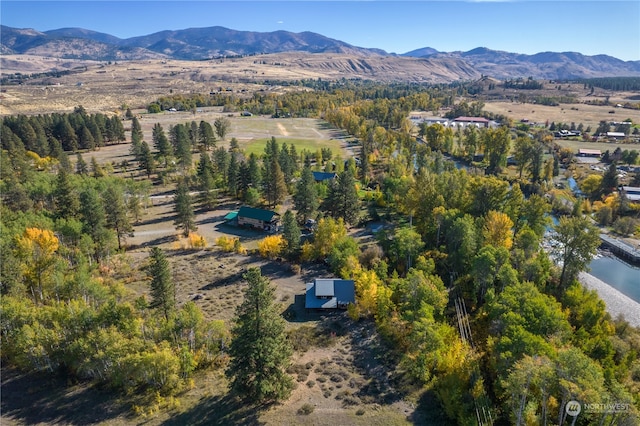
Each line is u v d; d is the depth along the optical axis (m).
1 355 51.31
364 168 140.62
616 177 123.69
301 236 92.31
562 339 51.03
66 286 61.03
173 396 45.16
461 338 57.38
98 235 77.94
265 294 41.59
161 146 157.38
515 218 87.25
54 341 48.78
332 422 42.09
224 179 128.75
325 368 50.72
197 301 65.12
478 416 41.31
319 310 63.78
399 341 55.53
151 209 113.31
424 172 98.62
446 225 82.31
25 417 42.59
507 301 55.00
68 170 133.62
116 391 46.19
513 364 42.78
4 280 58.25
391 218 104.94
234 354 42.38
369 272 67.00
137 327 50.03
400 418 42.84
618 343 53.19
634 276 82.88
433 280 65.06
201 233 96.19
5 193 97.12
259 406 43.94
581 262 67.75
